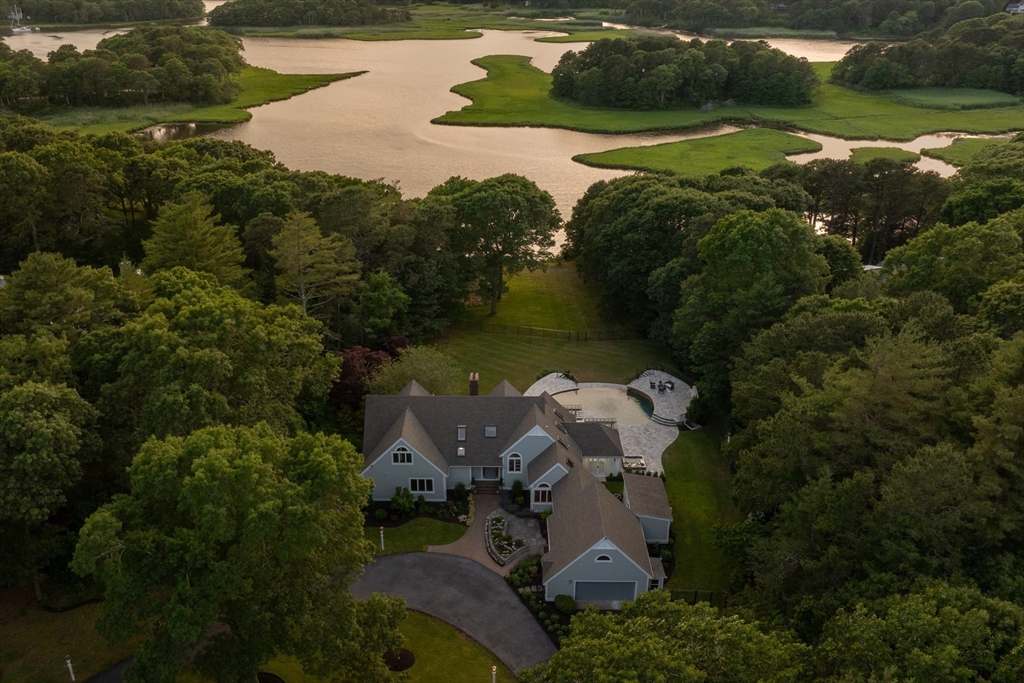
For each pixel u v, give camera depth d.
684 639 30.73
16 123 105.44
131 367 43.44
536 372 76.75
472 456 56.91
